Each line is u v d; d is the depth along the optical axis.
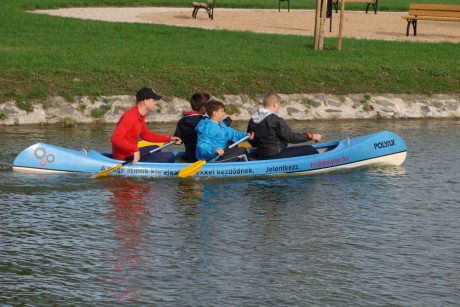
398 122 22.64
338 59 26.30
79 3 39.97
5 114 20.72
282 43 29.25
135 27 31.86
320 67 24.78
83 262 11.23
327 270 11.09
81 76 22.38
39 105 21.11
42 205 13.70
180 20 36.16
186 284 10.57
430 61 26.67
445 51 28.86
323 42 29.02
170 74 23.09
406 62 26.20
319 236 12.45
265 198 14.45
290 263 11.34
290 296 10.24
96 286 10.46
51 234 12.30
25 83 21.62
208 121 16.02
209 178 15.67
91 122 21.17
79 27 31.25
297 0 48.09
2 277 10.66
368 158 16.83
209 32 31.39
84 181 15.21
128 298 10.12
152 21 35.12
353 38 31.25
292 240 12.25
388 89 24.12
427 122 22.77
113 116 21.47
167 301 10.05
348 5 45.25
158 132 20.19
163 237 12.30
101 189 14.75
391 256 11.65
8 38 28.05
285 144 16.41
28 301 9.98
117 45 27.52
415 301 10.16
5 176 15.38
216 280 10.70
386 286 10.59
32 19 32.53
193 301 10.05
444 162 17.41
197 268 11.09
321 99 23.23
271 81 23.53
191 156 16.62
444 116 23.70
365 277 10.88
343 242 12.19
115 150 15.83
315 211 13.71
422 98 24.08
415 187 15.29
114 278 10.71
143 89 15.71
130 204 13.90
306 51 27.50
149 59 24.86
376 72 24.77
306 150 16.47
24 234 12.26
